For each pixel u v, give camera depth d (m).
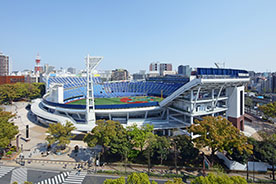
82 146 51.47
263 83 181.62
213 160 42.28
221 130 39.06
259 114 87.19
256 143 42.22
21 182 34.25
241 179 22.56
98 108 66.50
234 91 62.75
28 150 48.41
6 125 46.00
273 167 36.66
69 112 69.00
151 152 39.66
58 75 141.25
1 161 42.47
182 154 40.19
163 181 35.19
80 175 37.03
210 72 54.06
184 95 60.84
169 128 59.16
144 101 94.44
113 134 40.03
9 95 108.31
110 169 39.53
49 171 38.47
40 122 74.69
